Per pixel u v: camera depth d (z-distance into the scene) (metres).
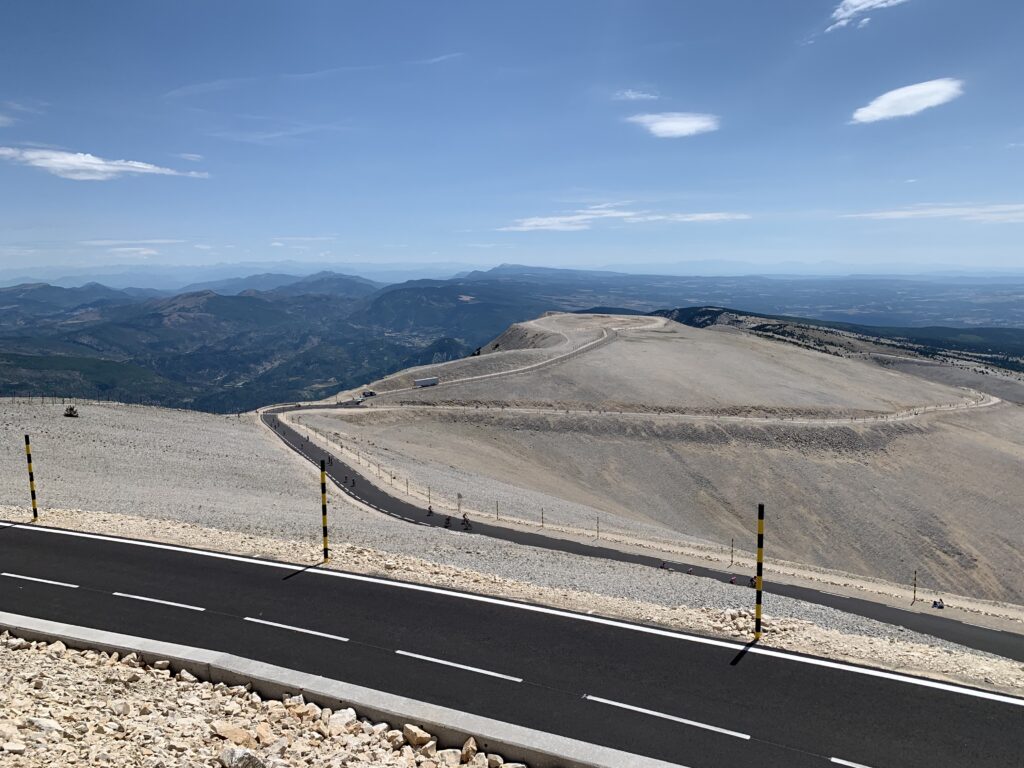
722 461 91.19
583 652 13.97
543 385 117.69
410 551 25.81
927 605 38.41
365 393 118.50
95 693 11.05
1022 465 97.38
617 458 90.69
